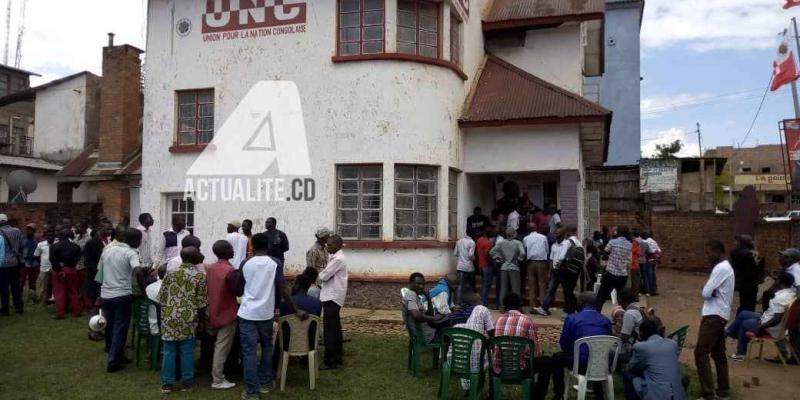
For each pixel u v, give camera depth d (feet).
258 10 43.32
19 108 91.86
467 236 44.80
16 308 38.93
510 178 53.62
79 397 22.03
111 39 61.26
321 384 23.73
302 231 41.63
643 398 18.93
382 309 39.73
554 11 51.11
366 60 40.86
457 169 44.11
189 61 45.06
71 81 75.66
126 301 25.53
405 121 40.81
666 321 39.32
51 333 32.99
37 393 22.50
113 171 58.54
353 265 40.52
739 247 34.14
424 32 42.75
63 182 63.98
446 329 21.49
